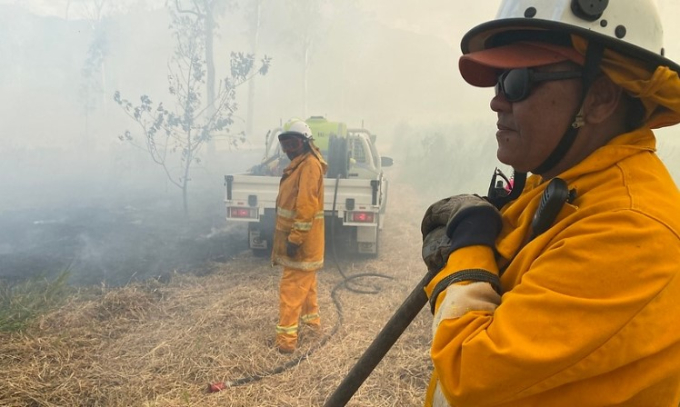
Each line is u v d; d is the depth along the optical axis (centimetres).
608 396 71
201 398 296
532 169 93
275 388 310
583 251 71
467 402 75
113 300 425
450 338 79
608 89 84
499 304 81
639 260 68
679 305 68
